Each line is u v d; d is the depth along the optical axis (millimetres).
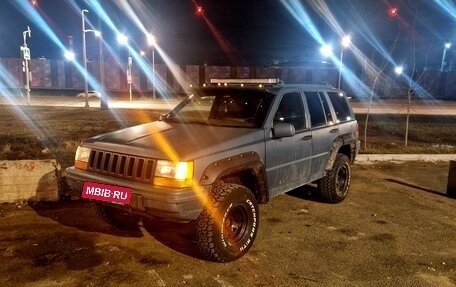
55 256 4016
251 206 4191
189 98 5363
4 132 12156
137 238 4535
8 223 4828
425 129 16797
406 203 6320
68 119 16344
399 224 5344
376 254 4359
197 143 3949
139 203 3633
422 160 9867
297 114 5176
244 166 4098
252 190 4504
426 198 6652
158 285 3539
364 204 6184
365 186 7270
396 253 4406
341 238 4785
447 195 6871
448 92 39250
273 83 5164
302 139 5117
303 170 5250
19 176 5496
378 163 9398
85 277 3627
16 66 41781
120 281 3580
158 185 3613
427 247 4602
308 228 5082
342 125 6145
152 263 3947
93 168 4043
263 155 4434
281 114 4848
